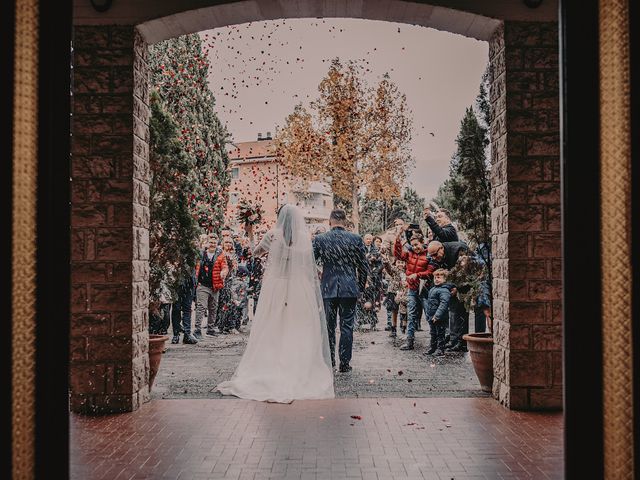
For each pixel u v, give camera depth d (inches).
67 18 96.3
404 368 321.1
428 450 177.3
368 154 789.2
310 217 1189.7
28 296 93.3
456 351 381.7
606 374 93.3
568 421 94.9
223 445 183.2
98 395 225.1
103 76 227.1
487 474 157.1
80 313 225.5
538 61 228.2
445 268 362.6
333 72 772.0
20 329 92.4
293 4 230.2
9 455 89.9
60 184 96.0
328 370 265.1
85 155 226.7
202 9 227.5
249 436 192.5
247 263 537.3
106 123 226.7
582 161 94.3
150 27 233.5
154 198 267.6
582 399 93.6
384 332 494.3
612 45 94.3
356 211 810.2
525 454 173.3
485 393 256.7
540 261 226.7
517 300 226.7
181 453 175.6
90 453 176.1
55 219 95.6
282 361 260.2
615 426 93.2
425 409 227.5
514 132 227.6
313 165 797.2
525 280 226.5
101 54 227.1
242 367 266.1
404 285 448.8
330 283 316.8
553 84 228.2
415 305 390.0
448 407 230.7
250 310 658.8
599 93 94.2
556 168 227.6
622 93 94.2
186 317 421.7
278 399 240.4
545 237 227.1
